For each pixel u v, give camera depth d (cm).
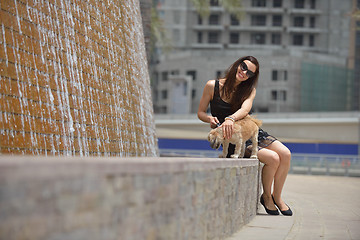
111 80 1030
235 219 540
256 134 680
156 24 4041
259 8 10588
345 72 9800
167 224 307
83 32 915
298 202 1014
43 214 187
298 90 8969
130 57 1229
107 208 229
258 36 10788
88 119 858
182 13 10644
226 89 682
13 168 172
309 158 2967
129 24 1287
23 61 668
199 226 382
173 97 7956
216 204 438
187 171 344
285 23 10638
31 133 652
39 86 700
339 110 9656
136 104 1209
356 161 2638
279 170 745
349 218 770
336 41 10644
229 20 10675
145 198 271
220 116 700
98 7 1038
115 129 1000
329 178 2266
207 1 3628
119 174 239
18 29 672
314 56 9275
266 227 607
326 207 941
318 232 600
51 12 791
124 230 247
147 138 1293
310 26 10725
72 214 203
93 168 217
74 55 849
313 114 5378
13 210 174
